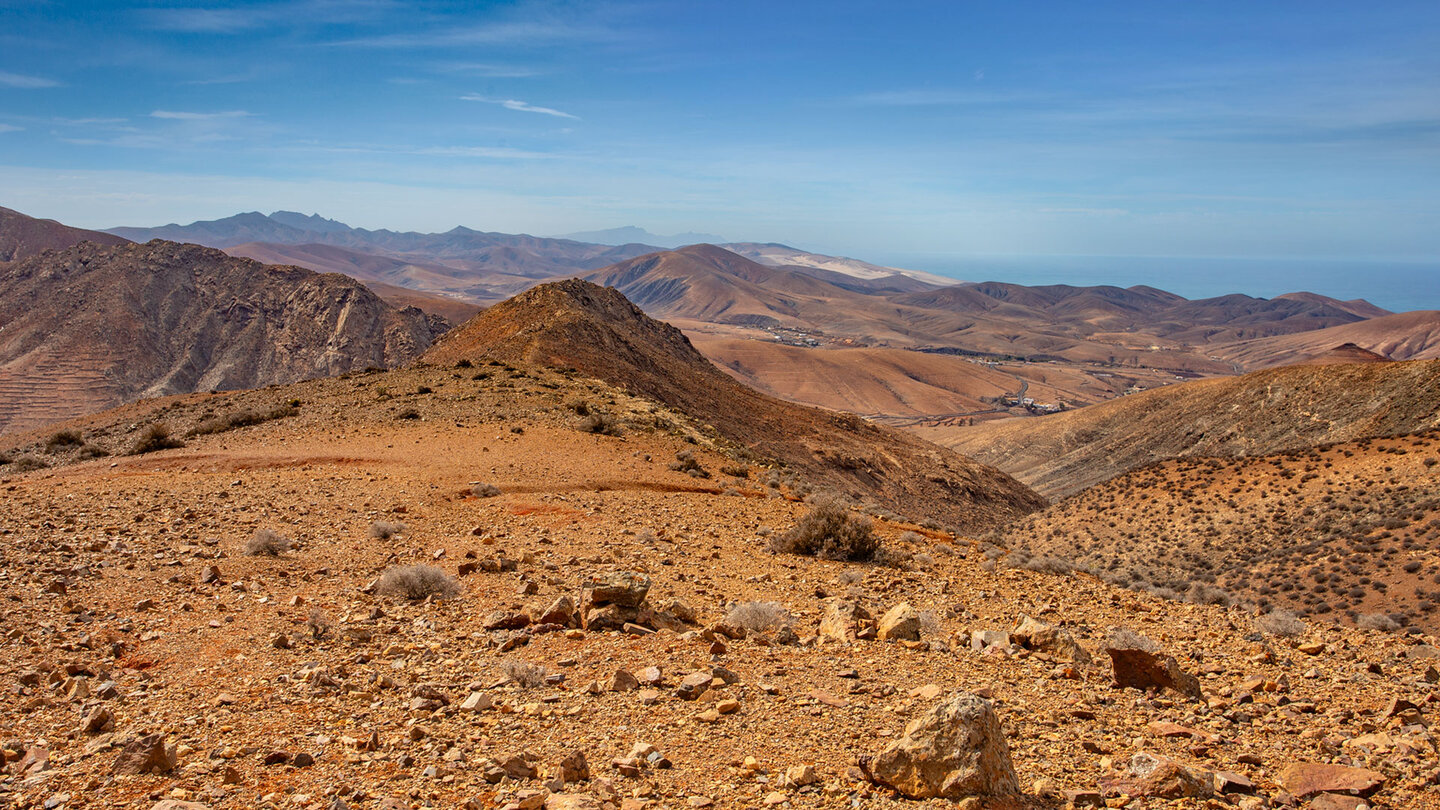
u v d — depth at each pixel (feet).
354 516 56.95
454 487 70.38
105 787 17.56
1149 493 201.16
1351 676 28.99
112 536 47.14
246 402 154.40
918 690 24.90
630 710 22.90
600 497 71.87
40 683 24.47
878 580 45.47
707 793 17.98
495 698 23.75
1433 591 110.73
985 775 17.29
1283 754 21.22
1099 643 34.22
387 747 20.07
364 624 31.37
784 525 65.77
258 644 28.68
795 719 22.43
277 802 16.99
